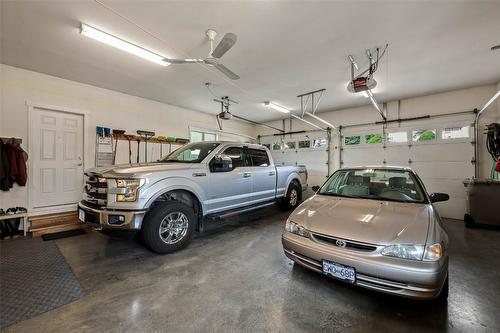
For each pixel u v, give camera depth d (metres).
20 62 3.97
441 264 1.68
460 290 2.20
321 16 2.70
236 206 4.04
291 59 3.83
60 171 4.71
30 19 2.75
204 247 3.33
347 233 1.96
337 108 7.30
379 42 3.29
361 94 5.73
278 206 5.86
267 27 2.92
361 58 3.78
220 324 1.72
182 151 4.14
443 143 5.66
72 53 3.65
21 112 4.22
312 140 8.31
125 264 2.76
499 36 3.12
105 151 5.35
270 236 3.85
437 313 1.84
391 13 2.64
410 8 2.55
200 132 7.91
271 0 2.44
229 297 2.07
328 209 2.48
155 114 6.43
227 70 3.37
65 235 3.90
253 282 2.33
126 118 5.78
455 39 3.20
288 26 2.90
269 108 7.30
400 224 1.98
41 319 1.77
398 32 3.03
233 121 9.15
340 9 2.58
